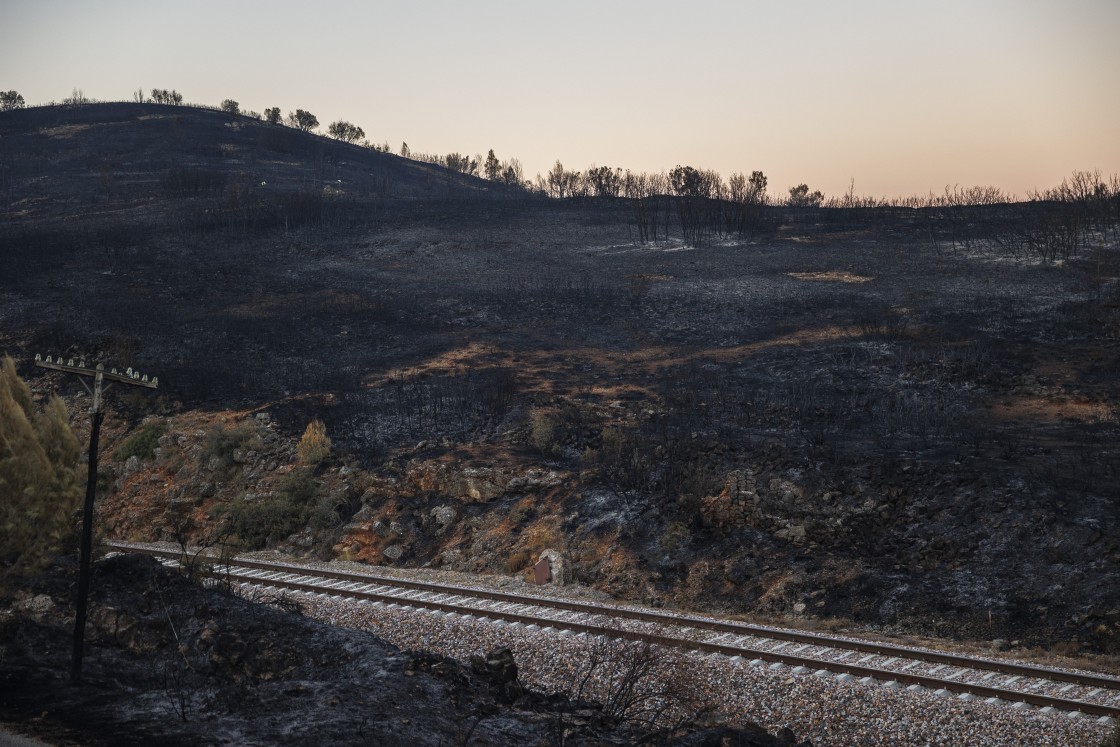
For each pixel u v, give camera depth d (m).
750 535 32.69
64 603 23.55
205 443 46.06
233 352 63.12
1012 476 32.59
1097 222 95.44
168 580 24.56
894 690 19.25
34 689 18.89
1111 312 64.50
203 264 91.25
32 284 80.81
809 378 54.25
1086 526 28.88
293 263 93.81
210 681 19.75
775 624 27.05
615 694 19.42
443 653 22.69
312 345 65.75
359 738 15.95
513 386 52.78
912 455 36.38
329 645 21.06
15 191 142.00
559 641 22.56
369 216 118.62
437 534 37.97
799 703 19.08
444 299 79.38
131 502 44.28
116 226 107.31
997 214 113.06
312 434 44.34
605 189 154.00
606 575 32.34
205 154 180.12
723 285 82.31
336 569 33.44
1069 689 19.31
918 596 27.80
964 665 21.12
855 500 33.06
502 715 18.02
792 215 124.25
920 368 54.06
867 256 92.19
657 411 48.06
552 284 83.94
